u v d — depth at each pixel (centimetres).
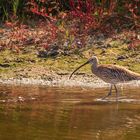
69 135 1097
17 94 1512
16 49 1966
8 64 1872
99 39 2016
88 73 1817
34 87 1631
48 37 2017
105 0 2102
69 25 2050
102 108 1367
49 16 2050
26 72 1816
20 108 1338
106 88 1650
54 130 1134
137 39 1989
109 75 1612
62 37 2003
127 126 1183
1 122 1191
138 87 1677
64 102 1426
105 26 2050
